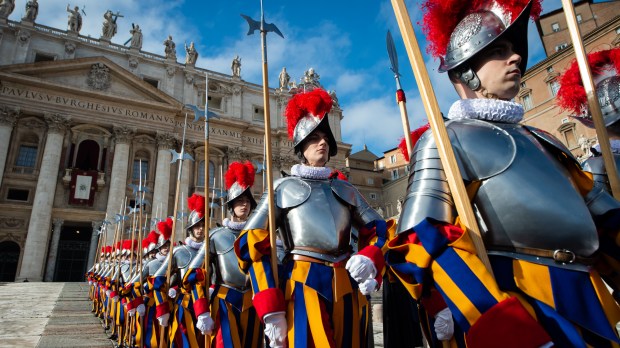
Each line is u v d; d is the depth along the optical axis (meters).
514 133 1.55
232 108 39.94
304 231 2.62
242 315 3.85
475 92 1.73
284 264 2.71
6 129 29.38
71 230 33.28
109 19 37.22
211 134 37.44
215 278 4.09
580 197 1.46
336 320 2.45
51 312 11.90
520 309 1.18
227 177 4.77
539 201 1.37
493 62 1.64
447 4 1.79
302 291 2.44
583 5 30.19
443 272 1.33
